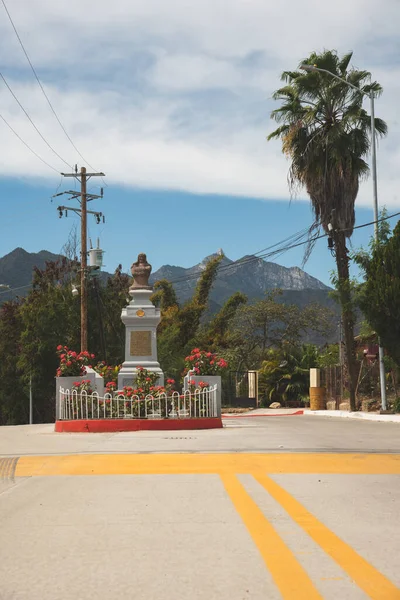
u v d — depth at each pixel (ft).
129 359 89.15
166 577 16.29
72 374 70.59
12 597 15.05
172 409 67.56
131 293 90.53
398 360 85.51
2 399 170.91
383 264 82.69
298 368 158.92
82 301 129.90
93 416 66.64
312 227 111.24
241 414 128.77
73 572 16.83
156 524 21.98
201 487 28.91
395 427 66.49
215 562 17.48
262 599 14.62
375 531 20.76
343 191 107.55
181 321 200.13
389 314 80.69
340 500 25.77
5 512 24.38
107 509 24.52
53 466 36.42
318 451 41.42
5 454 42.22
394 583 15.58
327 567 16.90
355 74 108.06
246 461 37.06
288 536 20.15
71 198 133.49
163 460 37.96
